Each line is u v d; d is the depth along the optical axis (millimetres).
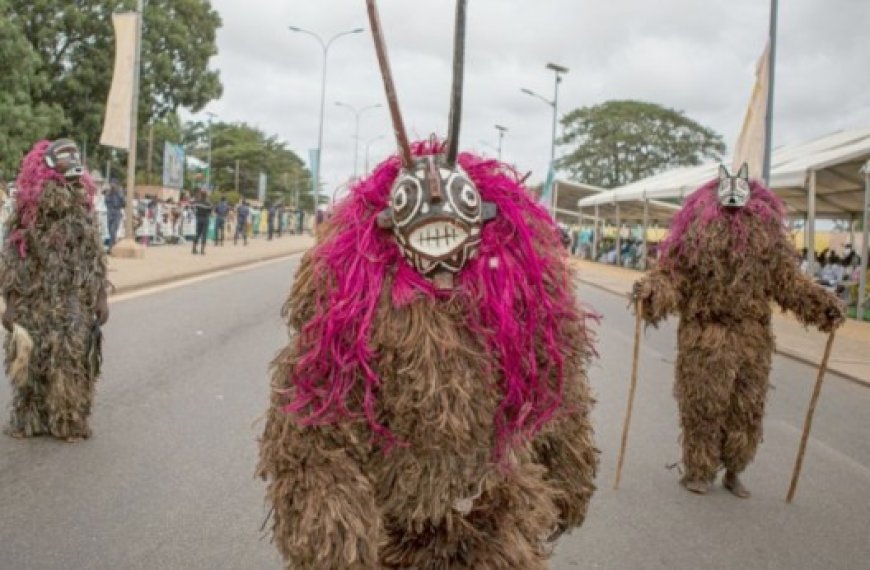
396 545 2475
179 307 12281
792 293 4836
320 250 2232
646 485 5281
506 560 2361
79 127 43312
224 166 90062
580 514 2703
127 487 4625
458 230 2109
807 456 6273
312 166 52844
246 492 4625
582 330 2432
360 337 2094
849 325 15906
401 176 2154
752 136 14953
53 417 5344
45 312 5242
